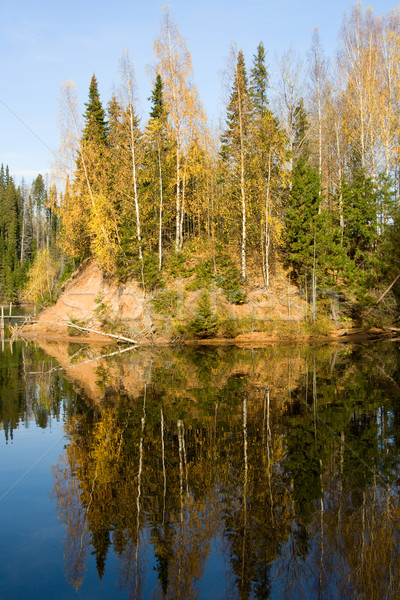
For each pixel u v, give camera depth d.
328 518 4.96
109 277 27.83
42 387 12.81
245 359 17.84
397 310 24.64
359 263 29.17
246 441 7.68
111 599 3.68
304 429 8.34
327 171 33.38
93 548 4.56
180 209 30.42
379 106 28.08
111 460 6.93
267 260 25.67
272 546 4.46
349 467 6.44
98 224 25.14
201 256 29.22
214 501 5.48
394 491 5.62
